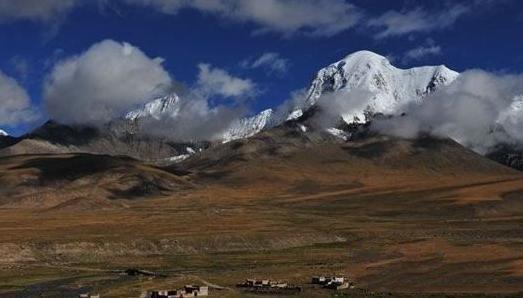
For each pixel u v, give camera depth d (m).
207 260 165.62
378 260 156.88
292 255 174.12
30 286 121.38
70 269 148.25
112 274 138.88
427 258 154.12
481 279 119.62
